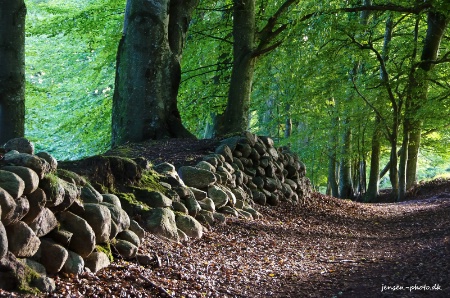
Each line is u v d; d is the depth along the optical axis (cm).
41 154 453
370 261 679
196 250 631
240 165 1033
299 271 612
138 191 661
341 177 2498
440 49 2241
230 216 854
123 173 663
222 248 673
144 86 1119
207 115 1806
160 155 971
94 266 457
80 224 452
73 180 505
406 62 2264
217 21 1747
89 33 1692
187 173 838
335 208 1356
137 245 543
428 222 1137
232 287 518
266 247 731
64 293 393
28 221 401
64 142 1928
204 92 1733
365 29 1686
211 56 1778
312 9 1375
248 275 571
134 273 482
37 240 399
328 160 2922
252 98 2167
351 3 1698
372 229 1094
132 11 1131
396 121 1956
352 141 2583
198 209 750
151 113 1120
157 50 1128
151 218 623
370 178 2309
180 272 525
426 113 1805
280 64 2077
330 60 1711
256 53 1349
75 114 1792
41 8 1714
